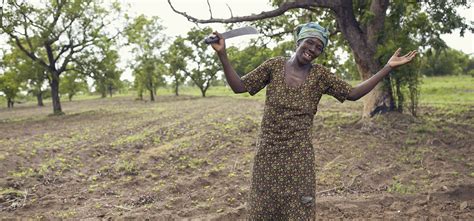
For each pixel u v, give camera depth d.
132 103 37.66
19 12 23.30
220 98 35.59
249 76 3.32
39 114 29.58
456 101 17.42
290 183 3.29
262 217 3.38
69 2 24.78
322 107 18.06
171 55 44.09
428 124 10.94
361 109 16.42
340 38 13.00
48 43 25.44
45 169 7.99
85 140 12.16
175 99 40.59
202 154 9.12
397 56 3.31
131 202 6.27
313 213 3.35
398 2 10.63
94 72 26.81
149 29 40.06
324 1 10.77
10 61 26.78
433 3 10.41
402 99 11.84
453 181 6.62
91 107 35.06
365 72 11.47
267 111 3.34
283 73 3.29
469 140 9.37
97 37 26.22
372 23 11.24
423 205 5.80
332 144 9.42
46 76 26.30
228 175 7.39
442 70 39.50
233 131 11.49
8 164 8.47
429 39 11.24
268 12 10.43
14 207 6.11
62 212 5.84
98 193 6.72
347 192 6.54
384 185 6.80
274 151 3.29
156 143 10.98
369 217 5.42
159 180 7.36
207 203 6.03
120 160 8.98
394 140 9.67
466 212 5.52
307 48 3.21
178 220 5.44
